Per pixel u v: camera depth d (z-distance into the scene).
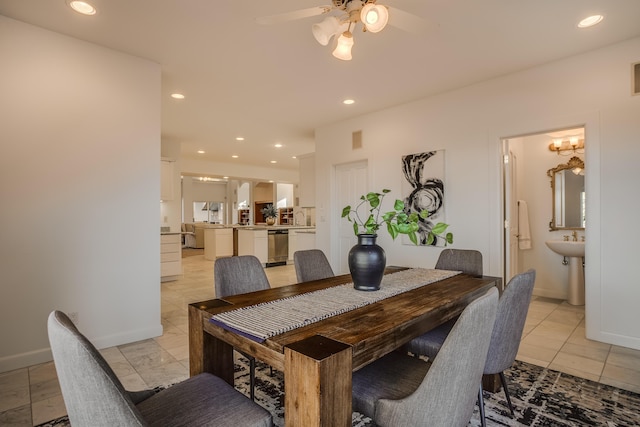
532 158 4.68
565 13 2.37
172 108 4.53
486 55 3.02
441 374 1.04
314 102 4.28
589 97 2.95
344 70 3.34
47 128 2.58
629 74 2.77
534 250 4.65
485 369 1.62
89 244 2.77
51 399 2.06
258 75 3.46
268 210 9.62
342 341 1.15
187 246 12.44
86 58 2.76
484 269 3.60
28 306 2.51
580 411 1.91
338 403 1.05
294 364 1.06
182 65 3.22
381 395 1.29
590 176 2.95
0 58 2.39
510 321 1.59
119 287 2.92
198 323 1.52
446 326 2.14
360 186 4.98
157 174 3.14
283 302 1.66
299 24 2.53
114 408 0.81
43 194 2.56
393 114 4.46
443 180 3.92
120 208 2.92
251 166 9.93
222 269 2.10
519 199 4.64
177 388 1.31
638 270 2.74
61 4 2.26
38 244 2.54
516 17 2.42
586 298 2.99
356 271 1.92
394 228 1.89
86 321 2.75
